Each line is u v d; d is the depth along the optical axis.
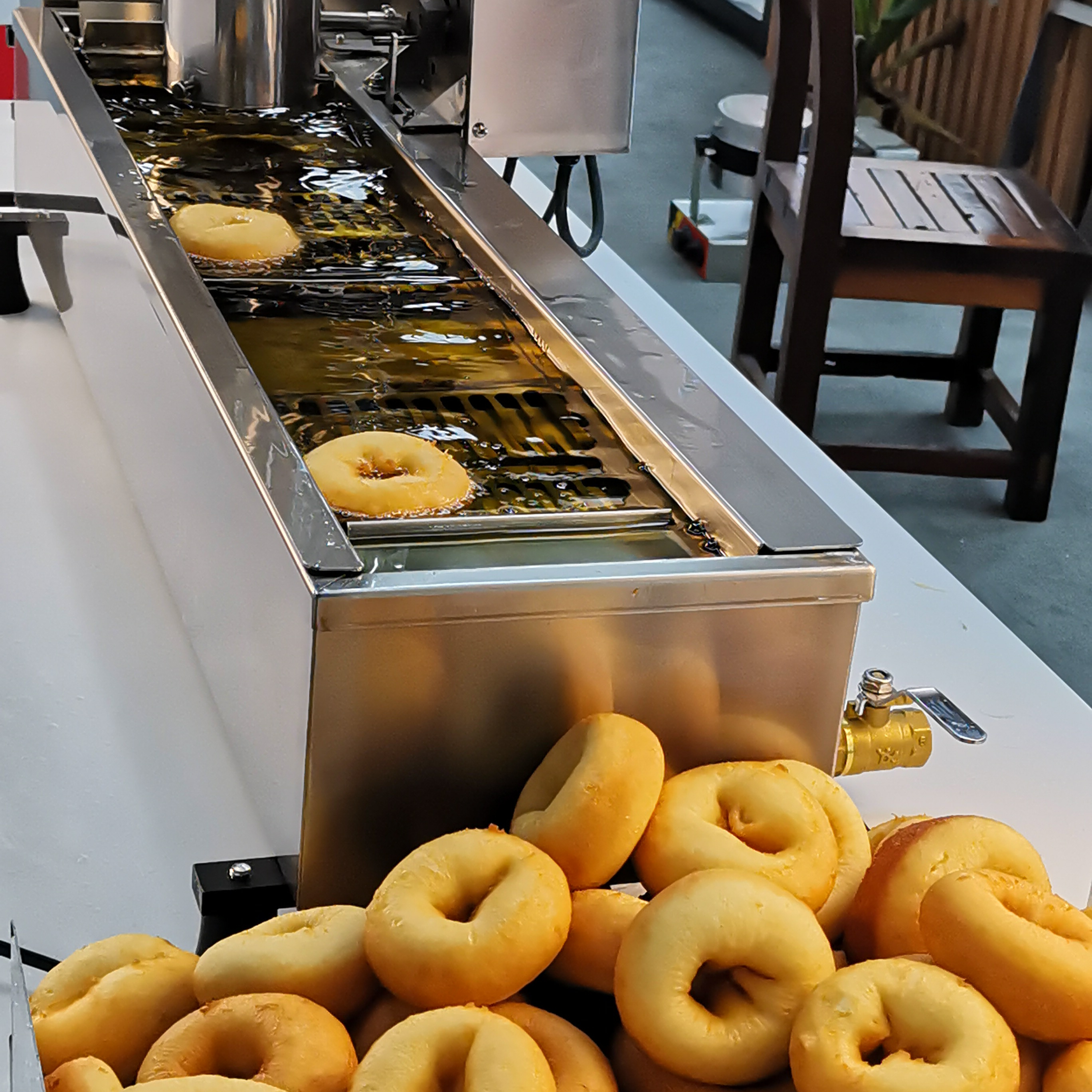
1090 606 2.69
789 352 2.72
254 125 1.80
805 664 0.89
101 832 0.97
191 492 1.10
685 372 1.16
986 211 2.79
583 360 1.19
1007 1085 0.59
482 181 1.58
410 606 0.78
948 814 1.04
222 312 1.33
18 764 1.03
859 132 3.80
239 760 1.03
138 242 1.23
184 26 1.79
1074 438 3.19
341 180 1.67
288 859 0.87
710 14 4.04
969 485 3.08
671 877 0.75
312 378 1.21
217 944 0.70
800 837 0.77
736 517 0.92
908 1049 0.62
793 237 2.70
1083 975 0.61
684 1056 0.64
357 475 1.03
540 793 0.80
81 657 1.15
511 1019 0.68
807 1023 0.62
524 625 0.81
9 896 0.90
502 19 1.80
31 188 1.83
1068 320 2.68
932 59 3.75
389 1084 0.61
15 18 1.91
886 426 3.20
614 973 0.69
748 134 3.60
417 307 1.36
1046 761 1.11
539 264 1.37
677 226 3.79
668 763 0.90
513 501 1.02
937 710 0.96
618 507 1.01
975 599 1.33
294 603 0.80
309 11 1.80
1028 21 3.43
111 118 1.53
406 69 1.83
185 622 1.20
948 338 3.58
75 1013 0.67
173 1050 0.65
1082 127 2.77
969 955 0.63
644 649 0.85
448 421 1.15
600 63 1.87
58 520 1.35
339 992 0.69
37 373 1.65
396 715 0.81
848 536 0.90
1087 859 1.00
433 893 0.70
